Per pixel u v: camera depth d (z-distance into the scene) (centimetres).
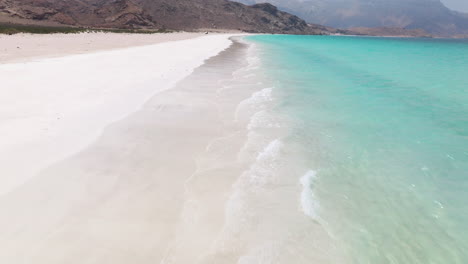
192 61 2025
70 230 357
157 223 382
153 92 1047
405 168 571
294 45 5194
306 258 339
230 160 575
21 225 357
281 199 453
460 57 3244
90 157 540
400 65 2331
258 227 387
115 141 620
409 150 654
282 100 1063
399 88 1353
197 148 621
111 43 3481
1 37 3356
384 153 637
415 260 349
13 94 900
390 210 439
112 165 521
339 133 749
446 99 1145
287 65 2098
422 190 495
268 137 705
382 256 351
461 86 1420
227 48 3734
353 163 587
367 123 831
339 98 1123
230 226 385
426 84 1470
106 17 13050
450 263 346
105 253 327
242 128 759
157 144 626
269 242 360
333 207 441
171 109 870
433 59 2942
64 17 12306
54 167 492
